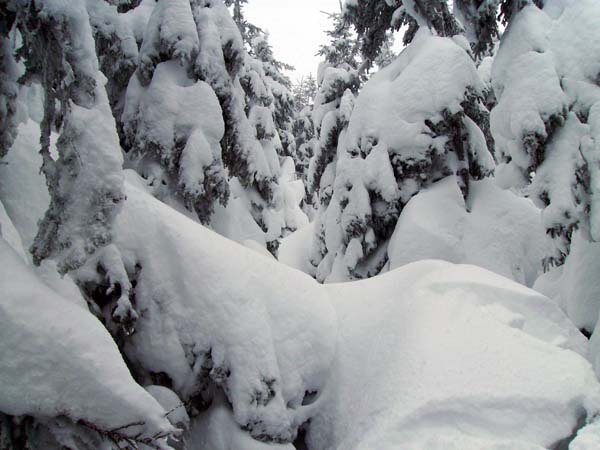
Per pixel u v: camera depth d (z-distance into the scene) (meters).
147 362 4.09
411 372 3.80
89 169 2.81
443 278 4.80
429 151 8.46
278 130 22.59
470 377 3.64
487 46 8.59
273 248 10.73
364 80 13.08
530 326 4.51
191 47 7.03
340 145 11.42
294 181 24.25
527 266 8.12
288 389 4.16
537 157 6.13
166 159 6.83
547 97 5.93
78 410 2.55
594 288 5.89
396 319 4.51
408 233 8.16
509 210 8.43
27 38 2.77
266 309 4.33
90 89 2.84
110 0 5.81
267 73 21.17
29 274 2.70
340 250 9.73
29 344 2.45
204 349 4.02
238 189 10.15
